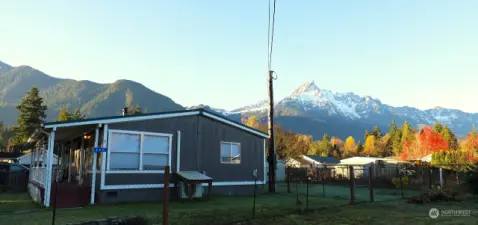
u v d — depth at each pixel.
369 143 101.88
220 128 16.81
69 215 10.08
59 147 22.06
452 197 15.61
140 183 13.80
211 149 16.30
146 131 14.26
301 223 9.62
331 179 33.19
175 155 14.98
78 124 12.60
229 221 9.56
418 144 66.81
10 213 10.50
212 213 10.66
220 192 16.34
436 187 19.38
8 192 20.16
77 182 16.64
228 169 16.81
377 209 12.46
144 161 14.07
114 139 13.43
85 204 12.57
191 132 15.67
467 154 40.06
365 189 23.95
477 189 17.64
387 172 35.59
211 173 16.12
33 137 15.21
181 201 13.82
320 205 13.16
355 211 11.88
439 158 41.00
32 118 57.59
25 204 13.42
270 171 19.20
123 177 13.45
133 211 10.88
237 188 17.00
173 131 15.09
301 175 33.16
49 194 12.08
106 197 12.95
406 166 28.23
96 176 13.11
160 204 12.79
